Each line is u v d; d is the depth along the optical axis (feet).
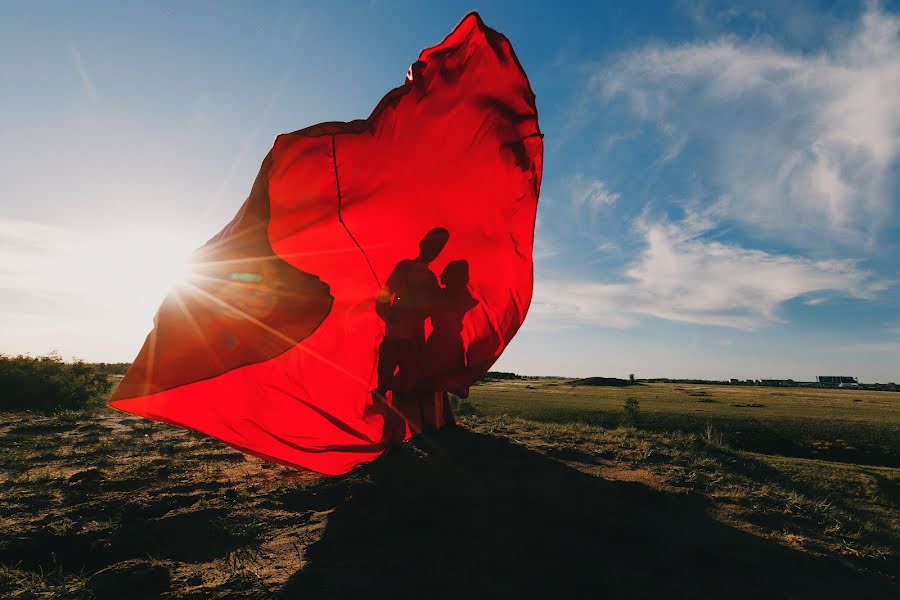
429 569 8.41
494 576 8.22
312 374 14.08
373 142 13.58
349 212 14.02
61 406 35.09
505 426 22.04
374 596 7.55
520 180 17.37
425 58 14.42
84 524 10.28
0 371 35.04
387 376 14.39
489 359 17.90
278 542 9.59
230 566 8.57
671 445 19.34
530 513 10.79
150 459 16.08
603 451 17.17
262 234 12.54
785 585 8.62
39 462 15.72
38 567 8.61
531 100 16.62
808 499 14.38
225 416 12.50
